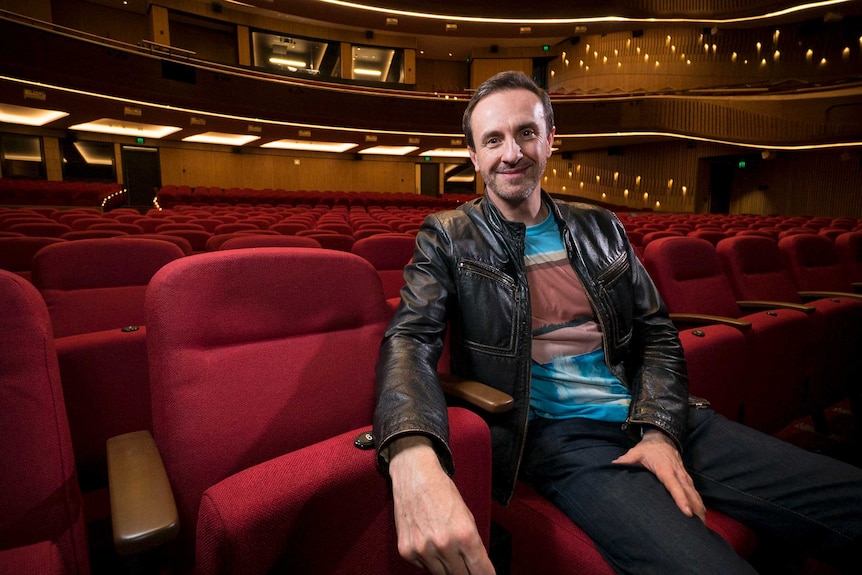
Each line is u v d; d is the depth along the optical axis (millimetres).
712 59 10172
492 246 839
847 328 1467
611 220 930
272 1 8781
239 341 652
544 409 816
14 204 7598
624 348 869
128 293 1113
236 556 443
